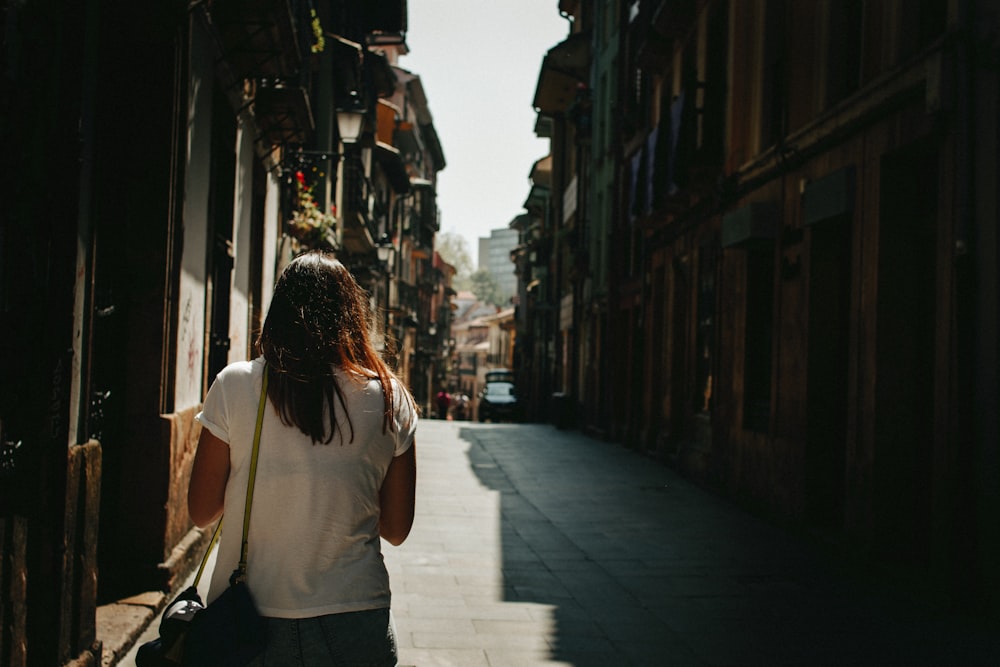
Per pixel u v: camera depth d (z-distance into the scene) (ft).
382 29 92.02
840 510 31.32
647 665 17.30
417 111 187.21
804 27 33.94
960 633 19.92
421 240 199.41
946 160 22.67
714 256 44.55
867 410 26.68
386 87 105.09
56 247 13.21
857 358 27.45
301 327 7.47
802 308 32.50
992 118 21.38
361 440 7.33
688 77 50.52
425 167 208.33
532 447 65.82
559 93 113.39
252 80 32.60
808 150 31.94
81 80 13.62
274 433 7.25
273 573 7.05
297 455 7.20
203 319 25.77
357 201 76.79
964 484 21.67
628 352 73.36
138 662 7.05
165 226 20.63
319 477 7.17
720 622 20.56
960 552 21.65
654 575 25.35
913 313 26.23
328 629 6.97
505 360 264.52
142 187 20.52
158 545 20.35
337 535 7.18
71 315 13.50
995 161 21.27
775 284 35.32
